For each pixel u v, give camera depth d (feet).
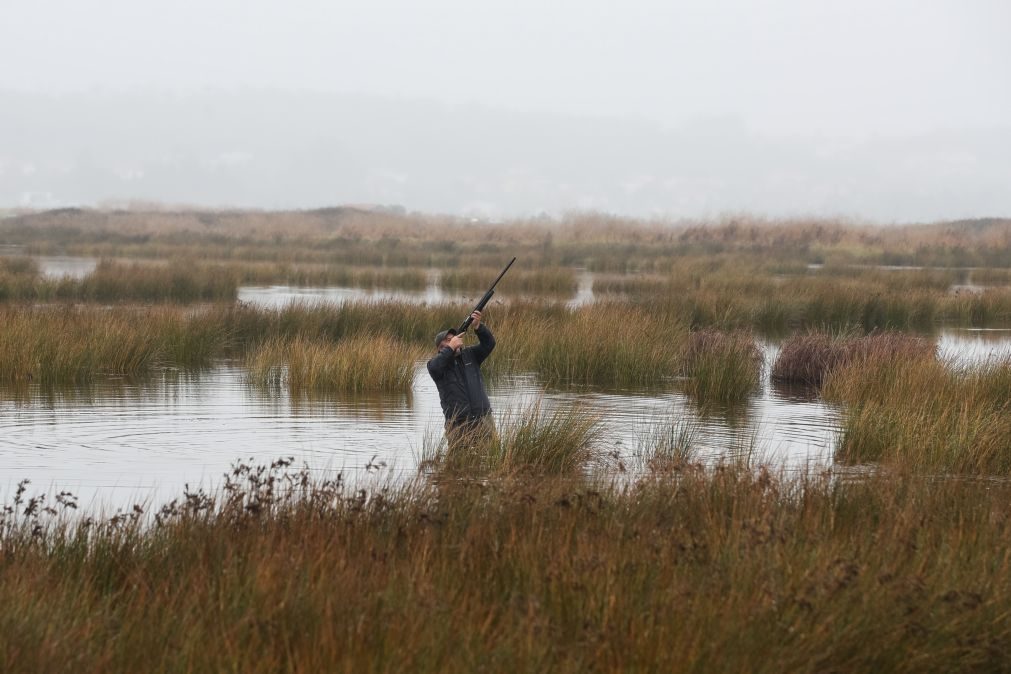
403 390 80.69
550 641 25.52
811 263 332.80
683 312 132.87
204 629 26.32
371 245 400.26
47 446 57.82
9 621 26.27
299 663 24.02
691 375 89.76
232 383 83.20
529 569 30.35
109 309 119.24
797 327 139.54
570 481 43.01
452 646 25.40
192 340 97.66
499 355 93.61
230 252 314.14
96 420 66.13
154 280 169.37
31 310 108.78
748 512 36.76
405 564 30.99
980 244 410.72
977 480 46.62
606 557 30.27
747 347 92.53
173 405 72.28
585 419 57.11
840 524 37.09
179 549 33.32
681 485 41.19
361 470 51.42
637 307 126.62
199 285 171.73
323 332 110.83
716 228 427.33
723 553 31.73
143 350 92.17
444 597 28.32
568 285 197.06
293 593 28.09
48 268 241.35
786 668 25.04
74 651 25.40
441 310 118.73
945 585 29.55
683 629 25.89
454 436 53.57
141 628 26.48
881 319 146.61
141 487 48.29
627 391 81.92
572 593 28.14
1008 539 34.06
